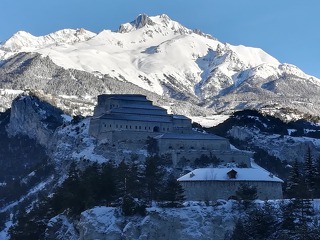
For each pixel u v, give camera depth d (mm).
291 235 190000
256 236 195000
